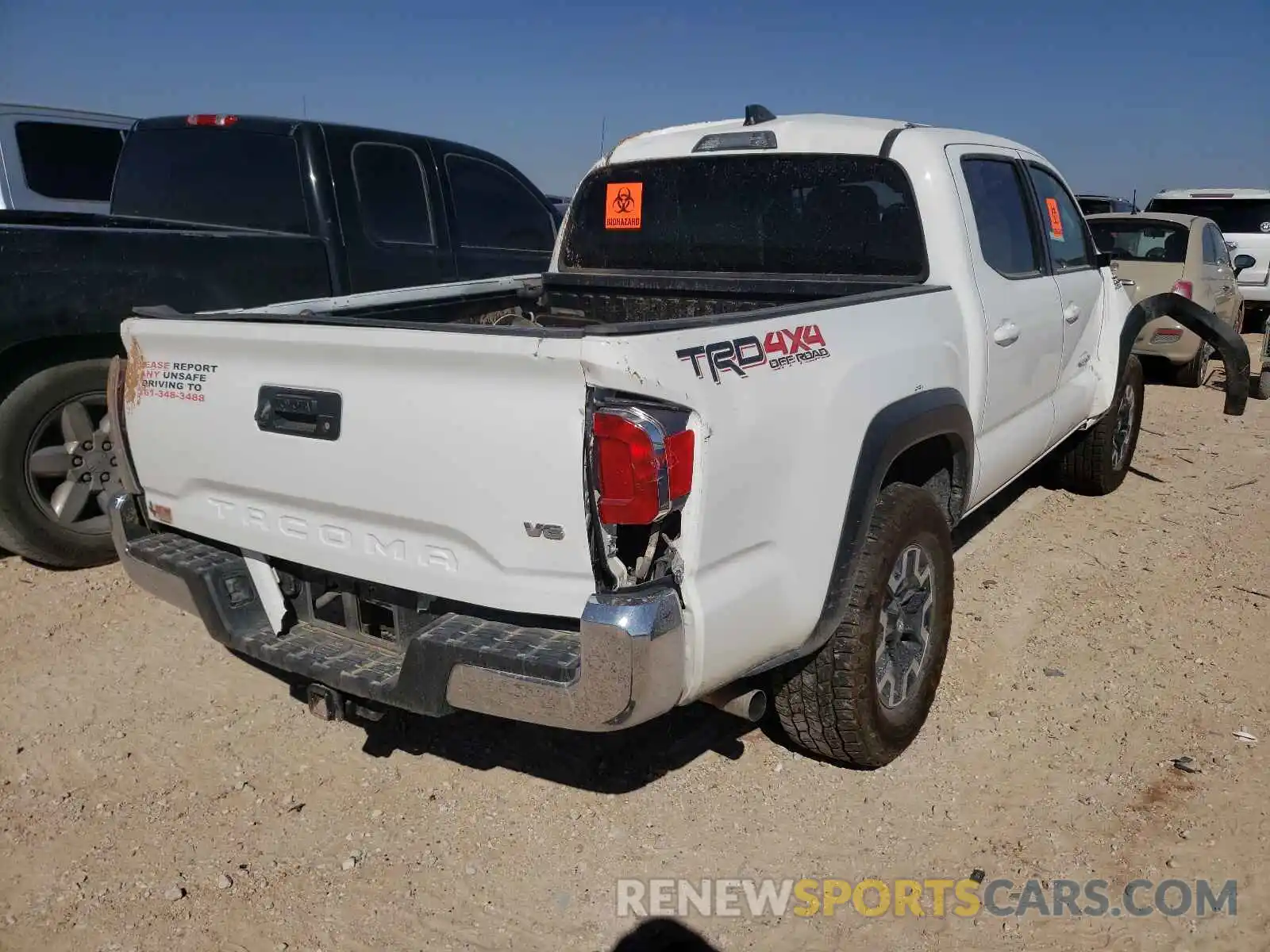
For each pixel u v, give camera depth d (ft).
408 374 8.47
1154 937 8.98
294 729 12.37
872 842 10.30
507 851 10.23
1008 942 8.98
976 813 10.68
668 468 7.77
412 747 12.00
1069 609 15.35
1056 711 12.55
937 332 12.00
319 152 18.80
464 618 8.89
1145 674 13.42
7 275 14.94
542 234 23.89
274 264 18.11
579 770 11.50
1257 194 46.24
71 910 9.47
